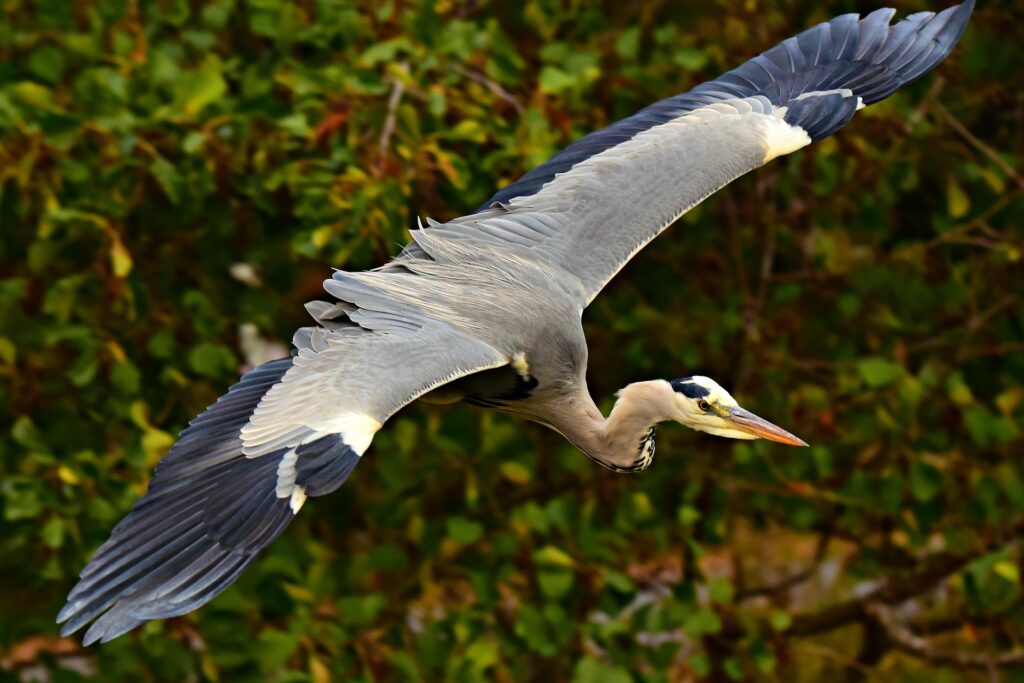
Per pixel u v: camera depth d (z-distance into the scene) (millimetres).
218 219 11500
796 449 12414
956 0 12508
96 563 7539
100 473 11172
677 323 12422
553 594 11500
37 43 12023
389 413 8016
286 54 11586
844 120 10227
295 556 11820
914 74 10477
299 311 12070
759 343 12414
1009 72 12844
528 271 9367
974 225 12477
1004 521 13023
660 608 12039
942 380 12672
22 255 11938
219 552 7672
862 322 12867
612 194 9773
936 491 12320
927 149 12664
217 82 11039
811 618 13820
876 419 12484
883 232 12562
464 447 11719
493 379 9430
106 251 11258
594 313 12445
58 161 11148
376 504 12031
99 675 11852
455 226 9477
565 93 11594
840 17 10742
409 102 11258
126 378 11203
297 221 11836
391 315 8602
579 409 9656
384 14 11430
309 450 7797
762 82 10539
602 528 12148
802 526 12570
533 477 12195
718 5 12625
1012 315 12914
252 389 8117
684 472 12453
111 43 11781
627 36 11867
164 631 11367
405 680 11648
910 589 13359
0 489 11547
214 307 11656
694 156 9961
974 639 13508
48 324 11781
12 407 11820
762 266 12523
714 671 12695
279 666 11336
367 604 11570
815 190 12234
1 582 12453
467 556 12172
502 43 11508
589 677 11625
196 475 7828
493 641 12023
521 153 11172
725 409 9688
